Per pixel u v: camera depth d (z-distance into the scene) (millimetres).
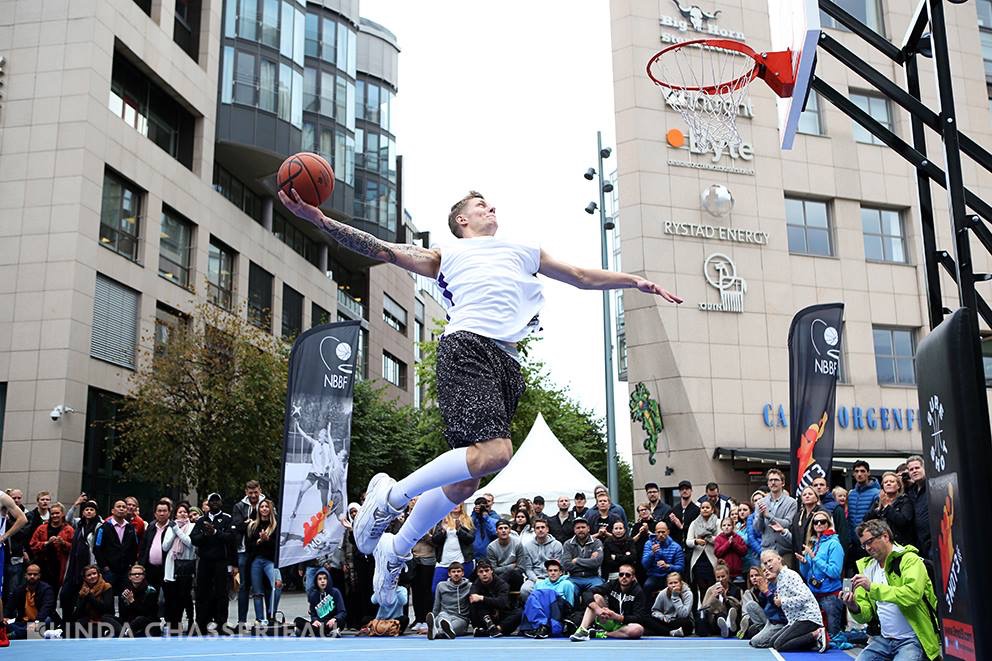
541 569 12352
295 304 35812
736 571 11562
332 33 37500
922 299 23859
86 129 22938
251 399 22812
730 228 22422
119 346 24141
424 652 9719
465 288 3514
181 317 26828
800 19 5371
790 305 22562
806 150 23625
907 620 6812
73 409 21906
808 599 9609
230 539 12281
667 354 21469
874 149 24141
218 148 30469
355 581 12391
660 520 12680
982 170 24500
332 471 12969
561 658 9102
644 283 3691
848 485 21328
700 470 21000
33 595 12125
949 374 3533
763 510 11258
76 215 22438
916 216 24172
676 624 11477
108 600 11820
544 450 17703
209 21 29859
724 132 15656
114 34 24375
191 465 22969
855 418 22766
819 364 12531
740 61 9711
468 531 12797
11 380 21828
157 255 25906
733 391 21609
